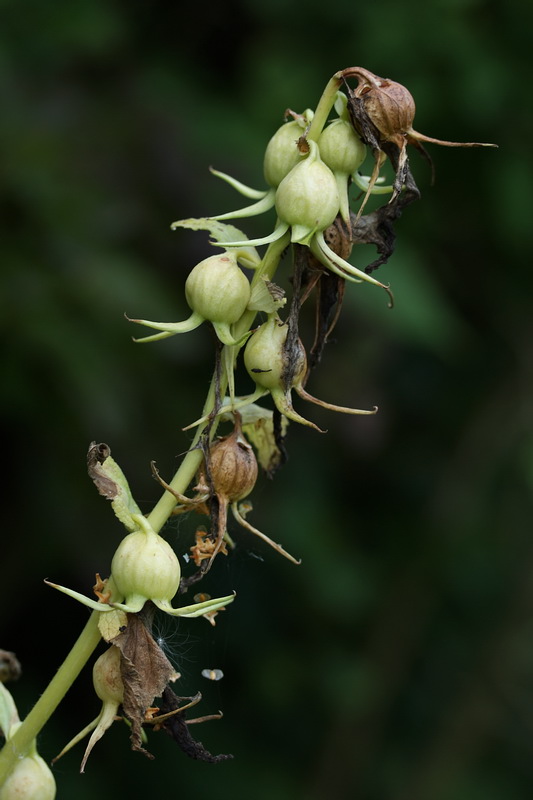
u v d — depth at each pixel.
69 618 6.90
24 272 5.63
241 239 2.89
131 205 6.03
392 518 8.26
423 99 6.39
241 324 2.75
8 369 5.59
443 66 6.41
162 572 2.54
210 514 2.79
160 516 2.68
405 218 6.75
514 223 6.69
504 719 7.92
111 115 6.32
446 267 7.35
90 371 5.56
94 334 5.70
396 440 8.22
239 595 7.70
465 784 7.81
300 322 6.41
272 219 6.19
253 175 6.29
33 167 5.86
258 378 2.74
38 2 6.35
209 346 6.34
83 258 5.75
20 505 6.13
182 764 7.34
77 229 5.85
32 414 5.77
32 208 5.79
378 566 8.09
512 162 6.63
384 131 2.69
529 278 7.42
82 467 6.08
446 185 6.77
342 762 7.74
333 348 7.13
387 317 5.94
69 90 6.42
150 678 2.59
